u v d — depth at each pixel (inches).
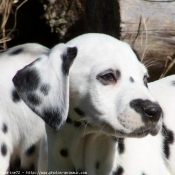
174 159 415.5
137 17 523.5
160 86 442.9
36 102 372.5
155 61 531.8
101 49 376.2
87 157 389.7
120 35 527.2
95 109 369.4
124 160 396.2
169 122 422.9
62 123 367.9
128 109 357.7
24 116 466.6
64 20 655.1
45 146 431.8
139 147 402.6
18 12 672.4
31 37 679.7
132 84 366.3
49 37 676.7
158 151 410.6
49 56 374.9
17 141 472.1
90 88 371.2
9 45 672.4
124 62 371.9
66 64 371.2
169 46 525.7
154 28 523.5
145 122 354.6
